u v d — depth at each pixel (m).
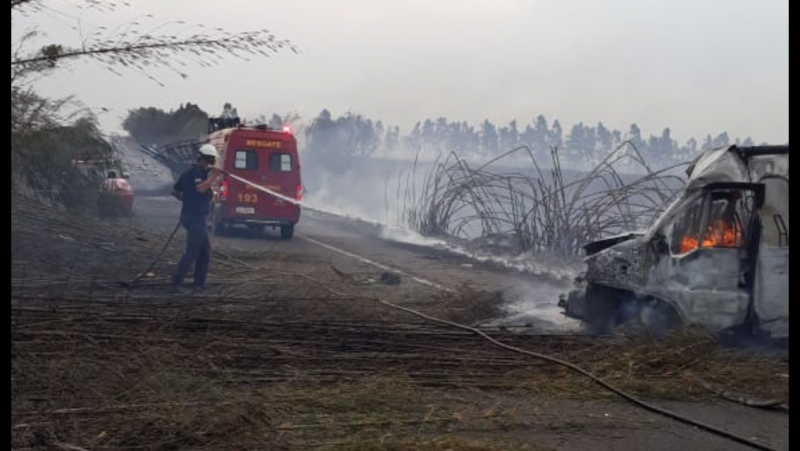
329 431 5.49
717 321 8.55
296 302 9.69
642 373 7.46
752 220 8.62
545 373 7.31
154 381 5.87
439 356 7.74
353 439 5.33
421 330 8.79
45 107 5.99
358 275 13.75
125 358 6.23
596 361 7.74
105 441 4.90
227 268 13.08
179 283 10.90
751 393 6.98
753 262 8.62
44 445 4.77
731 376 7.41
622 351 7.90
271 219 21.41
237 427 5.27
